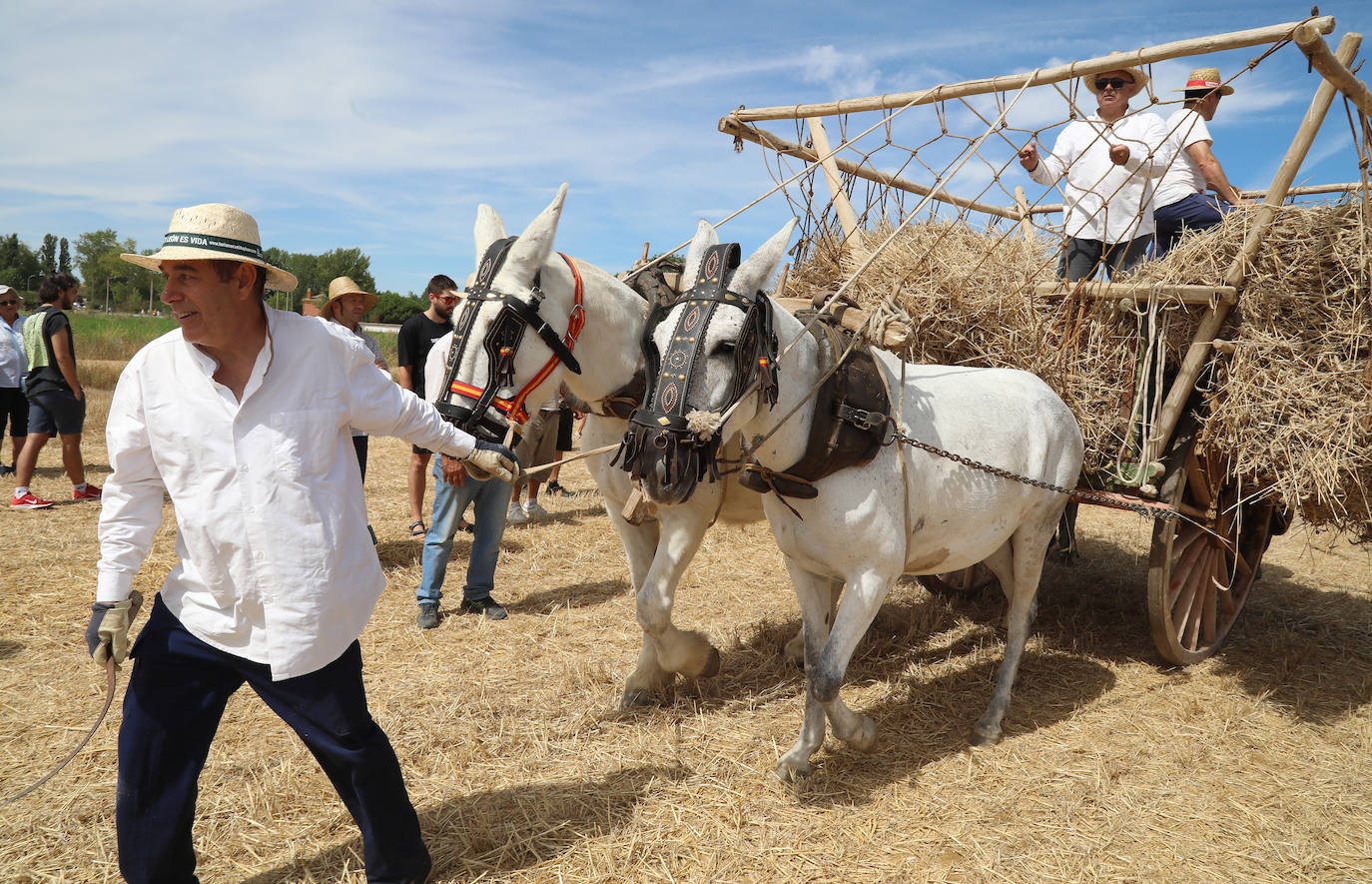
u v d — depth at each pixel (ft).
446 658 14.84
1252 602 19.54
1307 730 12.90
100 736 11.57
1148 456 13.57
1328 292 12.66
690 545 12.01
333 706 7.53
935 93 12.84
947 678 14.37
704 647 12.86
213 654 7.42
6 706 12.40
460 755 11.27
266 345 7.11
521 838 9.42
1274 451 12.69
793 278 15.71
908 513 10.84
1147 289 13.10
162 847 7.32
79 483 26.32
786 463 10.00
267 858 9.09
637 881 8.87
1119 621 17.85
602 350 11.33
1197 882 9.18
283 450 7.08
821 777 10.91
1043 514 13.21
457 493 16.24
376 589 7.88
